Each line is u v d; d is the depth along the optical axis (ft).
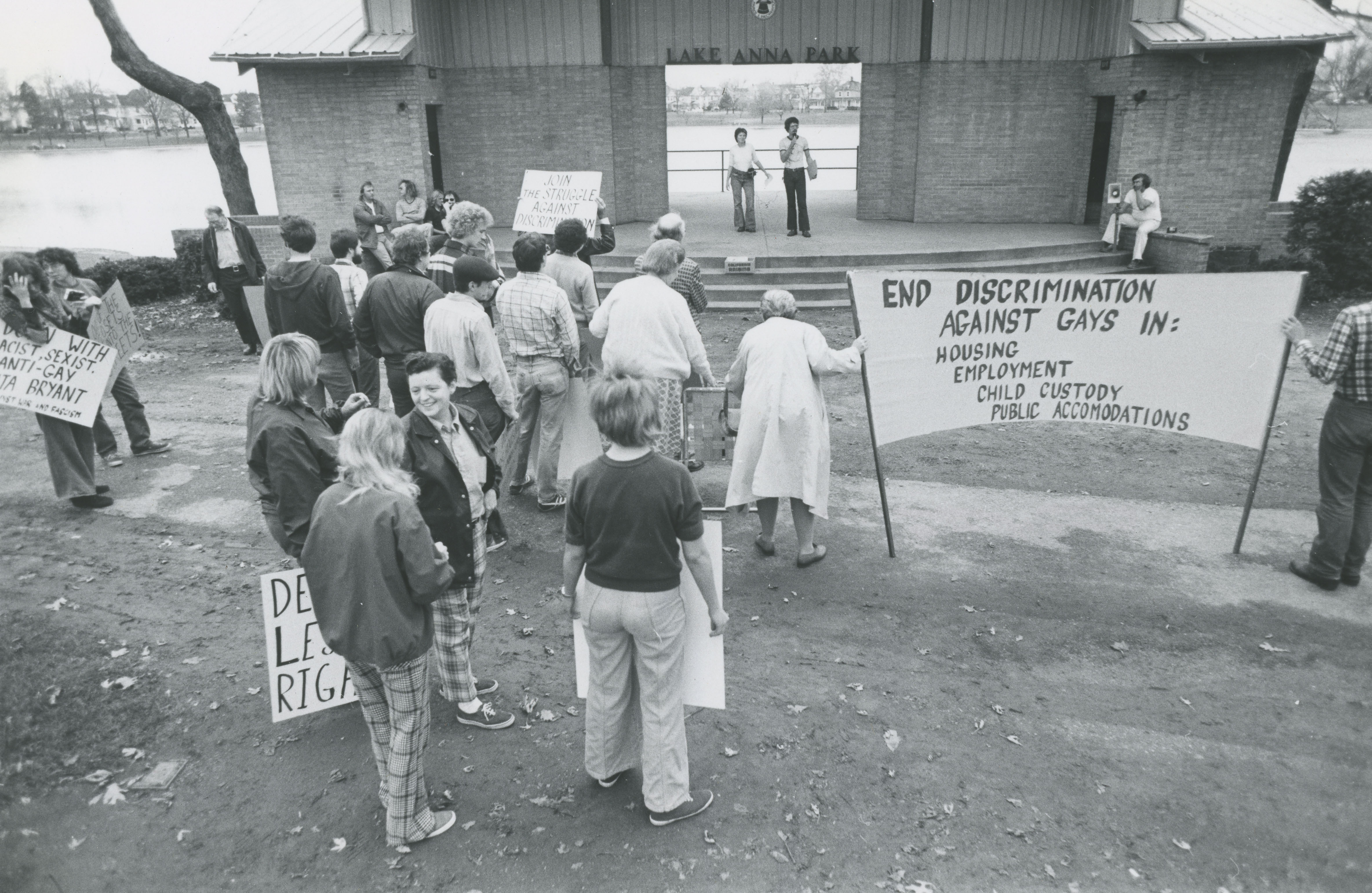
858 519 23.73
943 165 57.67
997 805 13.78
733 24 56.95
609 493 12.08
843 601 19.66
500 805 13.78
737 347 38.86
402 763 12.66
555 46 56.29
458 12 56.18
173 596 19.86
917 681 16.87
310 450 14.74
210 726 15.58
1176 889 12.28
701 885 12.30
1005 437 29.91
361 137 52.85
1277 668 17.22
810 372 19.74
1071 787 14.16
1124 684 16.78
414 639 12.07
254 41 51.44
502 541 21.79
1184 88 49.96
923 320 20.44
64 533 22.84
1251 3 50.96
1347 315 18.20
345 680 14.52
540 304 21.74
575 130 57.41
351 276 27.25
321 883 12.36
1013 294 20.44
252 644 18.08
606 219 37.17
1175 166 51.08
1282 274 19.63
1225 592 19.92
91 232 58.44
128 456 28.30
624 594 12.35
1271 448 28.60
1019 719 15.80
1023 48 55.42
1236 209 51.52
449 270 24.89
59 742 15.06
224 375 37.81
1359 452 18.97
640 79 58.70
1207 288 19.98
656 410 12.09
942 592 20.01
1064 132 56.49
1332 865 12.66
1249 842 13.07
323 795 14.02
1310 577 20.24
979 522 23.49
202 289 52.16
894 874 12.50
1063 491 25.54
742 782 14.25
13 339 22.65
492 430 20.99
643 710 12.96
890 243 50.90
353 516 11.72
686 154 102.83
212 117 56.24
